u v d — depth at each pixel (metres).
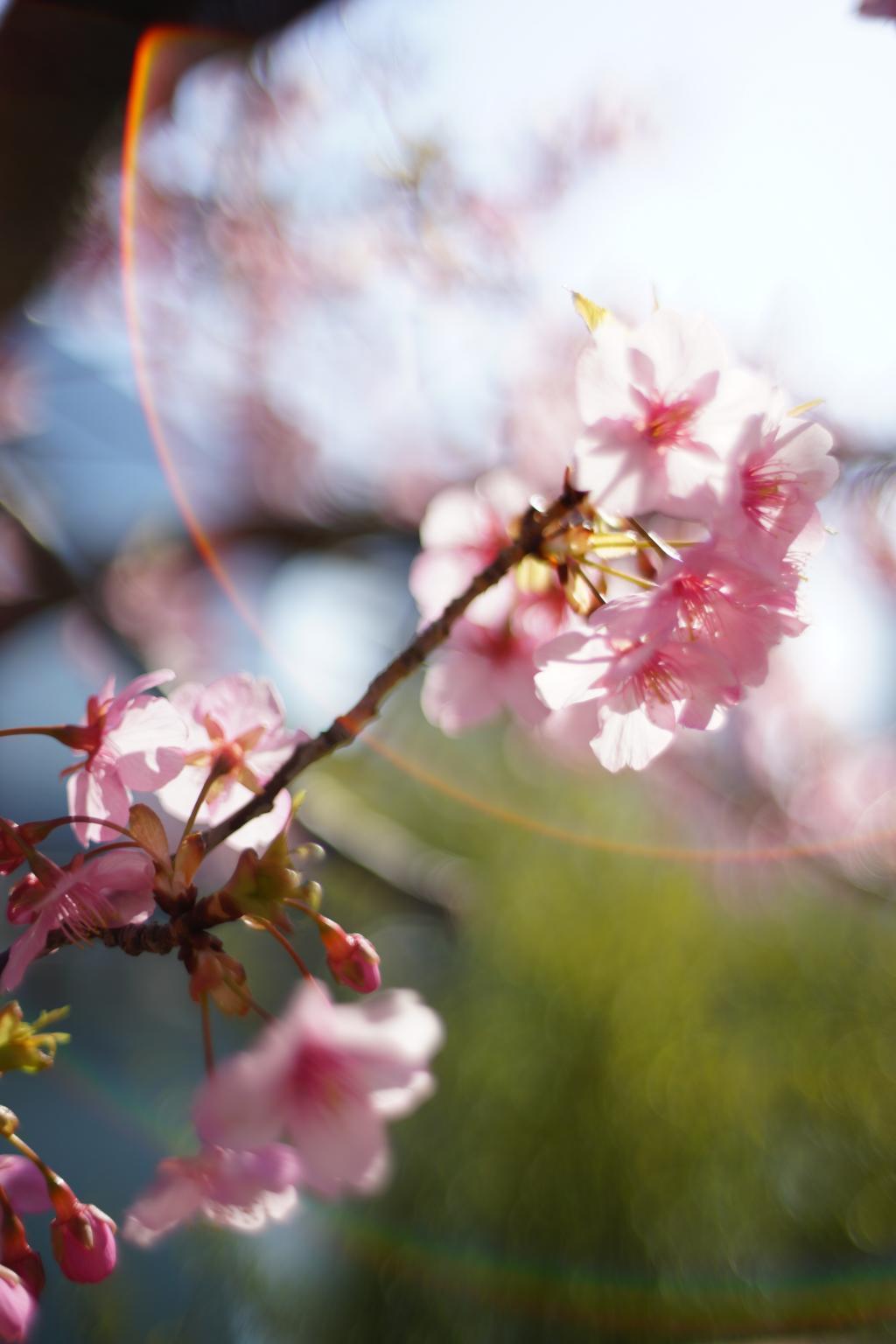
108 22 0.46
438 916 0.76
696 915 1.33
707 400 0.35
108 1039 1.39
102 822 0.34
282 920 0.33
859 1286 1.11
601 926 1.29
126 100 0.48
